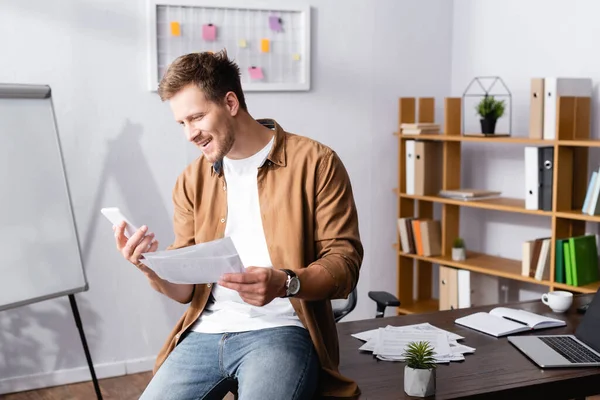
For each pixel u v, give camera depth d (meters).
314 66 4.58
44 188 3.40
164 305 4.28
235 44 4.32
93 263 4.07
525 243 4.05
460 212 4.92
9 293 3.22
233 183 2.19
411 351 2.10
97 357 4.14
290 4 4.43
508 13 4.54
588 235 3.97
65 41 3.90
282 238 2.11
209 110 2.03
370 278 4.88
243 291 1.87
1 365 3.92
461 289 4.40
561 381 2.20
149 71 4.09
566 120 3.84
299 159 2.13
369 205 4.83
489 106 4.23
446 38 4.94
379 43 4.75
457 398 2.07
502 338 2.58
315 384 2.05
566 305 2.88
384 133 4.83
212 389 2.10
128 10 4.02
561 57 4.25
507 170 4.59
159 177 4.20
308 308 2.08
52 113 3.48
